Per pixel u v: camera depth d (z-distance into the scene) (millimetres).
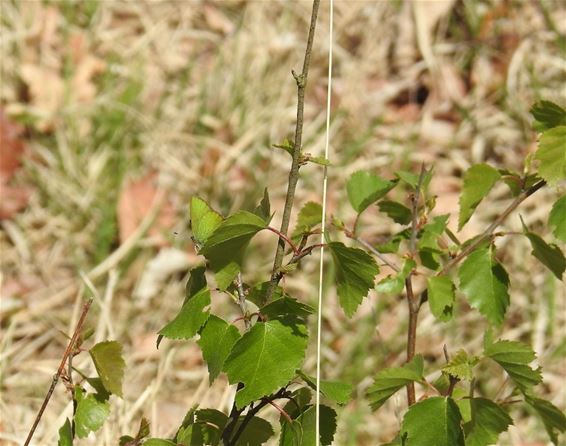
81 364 4426
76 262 6090
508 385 5238
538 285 5879
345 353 5473
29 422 4562
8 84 7070
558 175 2660
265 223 2461
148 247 6082
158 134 6805
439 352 5543
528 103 6934
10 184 6523
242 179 6617
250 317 2527
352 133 6910
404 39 7426
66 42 7367
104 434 3945
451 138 6918
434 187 6523
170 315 5797
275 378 2404
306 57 2498
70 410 4203
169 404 5047
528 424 5047
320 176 6574
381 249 3094
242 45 7426
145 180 6457
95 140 6730
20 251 6176
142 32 7660
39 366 4883
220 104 7109
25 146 6676
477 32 7344
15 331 5598
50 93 7012
